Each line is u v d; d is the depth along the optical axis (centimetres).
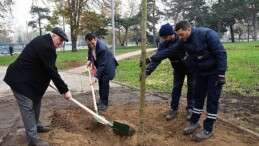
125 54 2905
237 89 1020
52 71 501
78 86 1215
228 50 2600
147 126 645
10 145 546
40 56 495
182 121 659
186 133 588
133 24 5597
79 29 3897
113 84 1232
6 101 930
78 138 570
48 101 902
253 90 998
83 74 1694
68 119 686
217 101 549
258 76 1227
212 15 5478
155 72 1502
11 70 505
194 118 589
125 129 559
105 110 769
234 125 633
